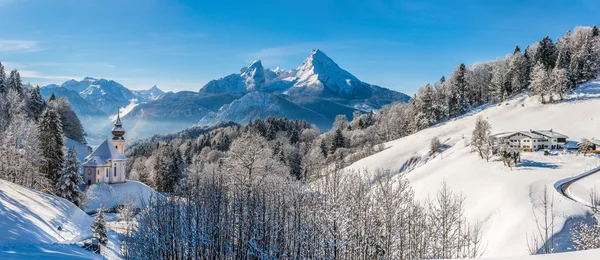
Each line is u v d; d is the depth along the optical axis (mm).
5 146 69812
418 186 75812
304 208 33062
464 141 103750
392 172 97438
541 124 114812
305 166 75938
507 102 138500
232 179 52125
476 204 60781
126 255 33906
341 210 32531
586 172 69375
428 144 113938
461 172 77562
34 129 77062
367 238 32812
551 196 55938
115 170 89938
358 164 105250
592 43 146875
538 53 154000
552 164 75625
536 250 40125
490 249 47000
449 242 36875
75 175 72438
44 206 51125
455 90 151250
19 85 142250
